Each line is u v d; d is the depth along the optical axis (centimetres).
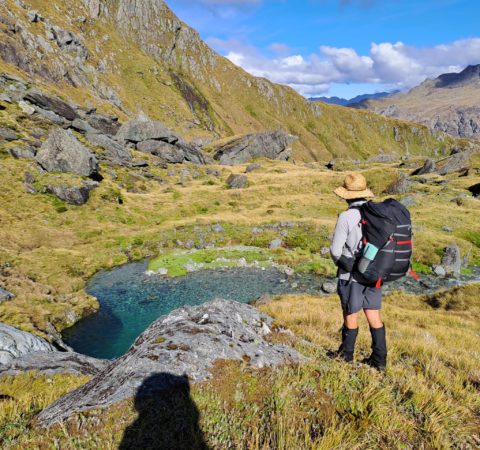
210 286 3097
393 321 1507
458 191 6925
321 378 445
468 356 791
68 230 4312
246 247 4269
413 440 356
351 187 459
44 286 2680
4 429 368
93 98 16012
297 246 4316
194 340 495
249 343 547
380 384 461
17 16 15725
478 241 4341
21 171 5131
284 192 7075
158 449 316
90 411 366
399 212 425
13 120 6862
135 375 415
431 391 462
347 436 344
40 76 14150
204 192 6769
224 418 362
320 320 1240
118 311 2516
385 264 426
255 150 13038
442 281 3347
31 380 839
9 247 3538
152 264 3644
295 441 320
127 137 9112
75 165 5569
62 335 2100
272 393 407
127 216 5088
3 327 1267
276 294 2916
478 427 390
